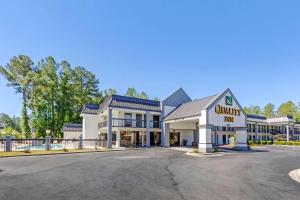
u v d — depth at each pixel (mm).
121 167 14336
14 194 8016
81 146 29859
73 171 12734
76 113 56188
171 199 7590
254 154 25281
